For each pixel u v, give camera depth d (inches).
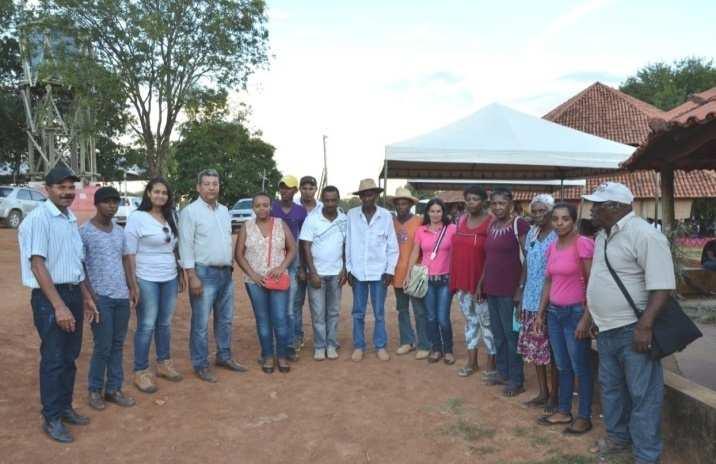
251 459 166.1
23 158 1501.0
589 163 363.3
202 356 231.5
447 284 253.8
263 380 233.8
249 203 1132.5
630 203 153.3
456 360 265.0
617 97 1119.6
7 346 254.1
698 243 741.9
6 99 1318.9
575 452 169.0
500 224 218.8
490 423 191.2
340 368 251.4
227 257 232.2
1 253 576.1
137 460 163.2
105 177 1477.6
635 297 152.3
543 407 204.4
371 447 174.2
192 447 172.2
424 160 355.9
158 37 644.7
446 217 257.4
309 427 187.9
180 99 694.5
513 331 215.0
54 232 167.9
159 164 724.0
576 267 179.2
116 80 654.5
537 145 365.1
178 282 231.6
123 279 197.8
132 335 293.0
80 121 769.6
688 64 1863.9
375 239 261.0
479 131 375.6
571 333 181.2
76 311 175.6
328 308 266.7
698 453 155.9
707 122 215.5
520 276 213.6
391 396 216.1
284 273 242.4
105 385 206.5
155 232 211.0
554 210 181.6
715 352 275.3
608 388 163.3
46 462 159.5
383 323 267.4
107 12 637.9
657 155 268.7
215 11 668.7
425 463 164.4
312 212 263.0
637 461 154.3
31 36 705.0
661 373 153.1
